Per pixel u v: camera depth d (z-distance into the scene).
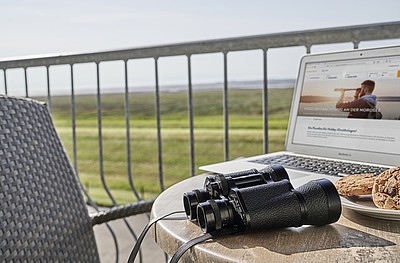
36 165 1.16
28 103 1.23
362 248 0.62
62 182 1.23
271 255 0.60
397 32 1.49
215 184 0.74
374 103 1.22
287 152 1.41
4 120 1.12
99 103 2.07
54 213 1.16
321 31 1.63
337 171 1.09
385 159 1.16
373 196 0.75
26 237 1.06
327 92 1.35
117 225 2.89
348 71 1.31
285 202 0.68
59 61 2.12
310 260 0.58
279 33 1.71
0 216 1.01
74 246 1.19
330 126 1.32
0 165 1.06
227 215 0.69
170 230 0.73
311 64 1.43
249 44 1.77
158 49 1.91
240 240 0.66
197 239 0.67
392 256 0.59
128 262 0.80
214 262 0.61
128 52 1.96
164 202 0.89
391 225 0.71
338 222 0.72
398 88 1.17
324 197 0.69
